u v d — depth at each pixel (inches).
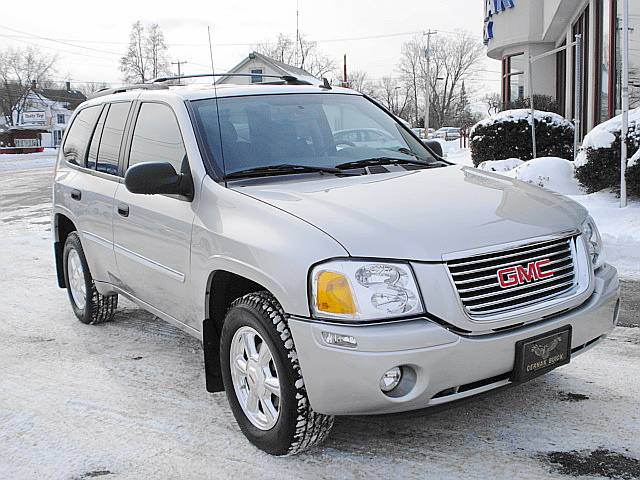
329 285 123.6
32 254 376.5
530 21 918.4
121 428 157.6
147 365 197.3
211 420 160.1
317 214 136.1
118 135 205.9
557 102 852.6
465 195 149.3
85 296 231.1
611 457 135.1
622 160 365.4
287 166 167.8
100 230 206.5
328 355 122.7
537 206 147.6
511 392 166.6
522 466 133.3
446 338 122.0
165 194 161.2
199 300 158.2
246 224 142.7
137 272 187.9
